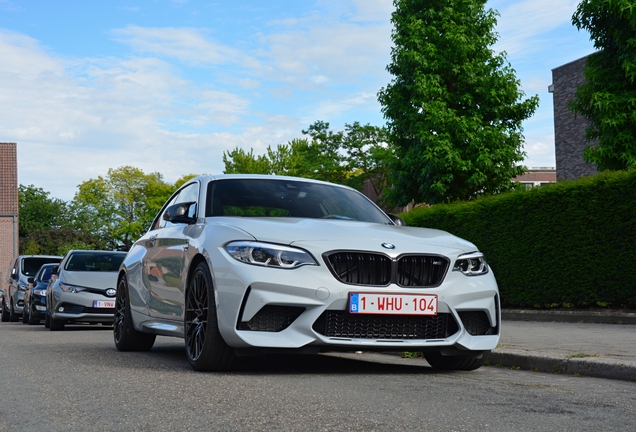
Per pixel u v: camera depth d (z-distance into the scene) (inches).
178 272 227.3
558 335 318.0
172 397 154.9
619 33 521.0
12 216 1998.0
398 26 799.1
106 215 2741.1
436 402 150.2
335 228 201.3
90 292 497.7
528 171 807.7
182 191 270.7
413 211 625.6
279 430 119.8
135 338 286.5
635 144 526.9
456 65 774.5
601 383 188.9
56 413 138.9
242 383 176.7
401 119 800.9
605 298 439.8
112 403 148.6
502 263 522.0
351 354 279.3
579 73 1023.6
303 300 185.8
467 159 778.2
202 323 203.5
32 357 256.7
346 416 132.0
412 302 191.9
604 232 440.5
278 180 254.2
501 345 261.9
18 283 740.0
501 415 135.8
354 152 1552.7
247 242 193.5
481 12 797.9
